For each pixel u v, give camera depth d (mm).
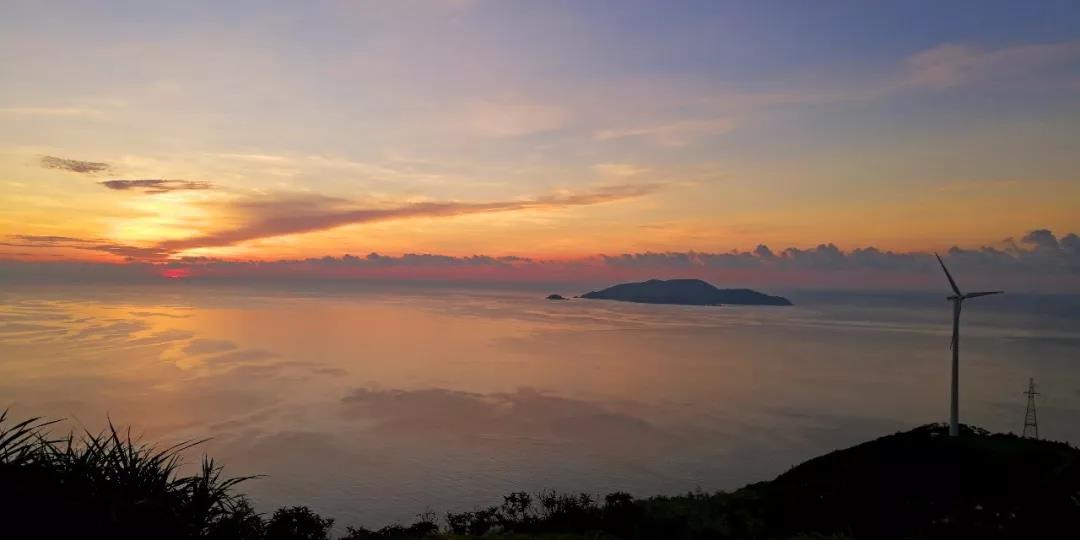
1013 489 24656
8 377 159875
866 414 161750
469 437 128750
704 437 135000
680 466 112250
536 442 126688
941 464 30234
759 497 26719
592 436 133500
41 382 154500
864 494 25688
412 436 126688
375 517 80812
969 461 30219
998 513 20891
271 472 97000
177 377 173375
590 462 113438
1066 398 176250
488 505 86625
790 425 148375
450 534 20156
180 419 126250
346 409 149250
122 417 123688
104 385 155000
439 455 113938
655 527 21359
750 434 138750
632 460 115500
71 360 191125
